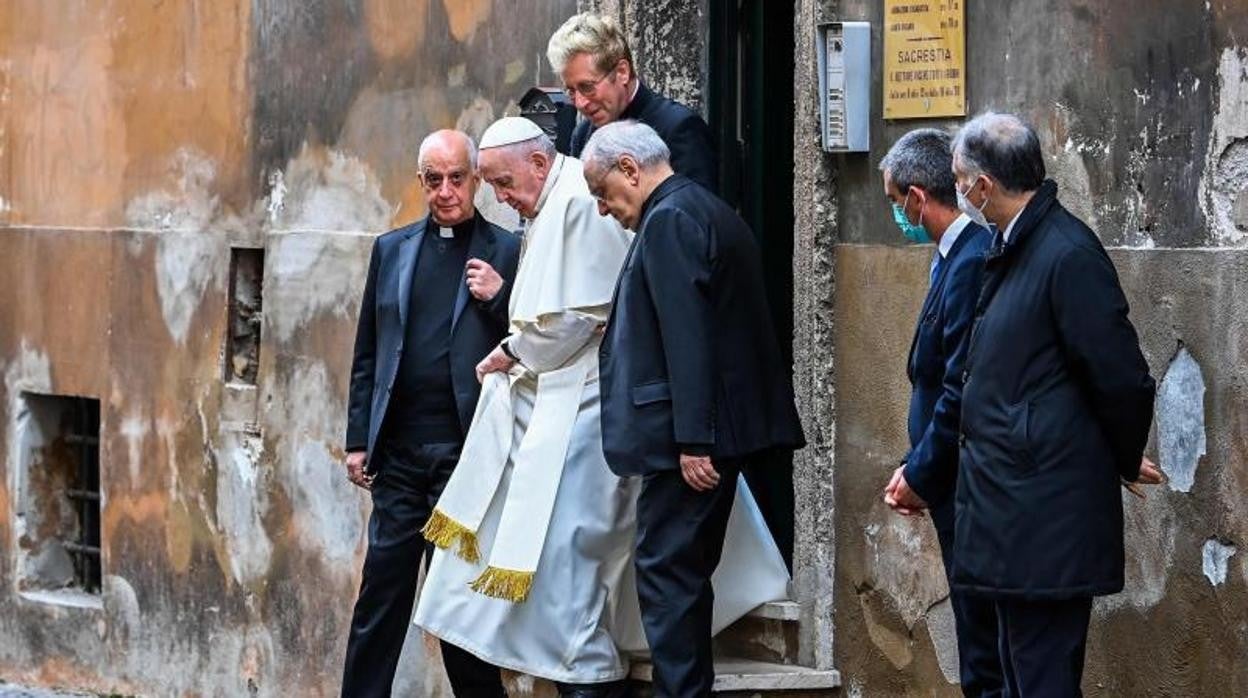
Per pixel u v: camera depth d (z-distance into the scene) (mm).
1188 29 25656
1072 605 23344
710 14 33688
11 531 42188
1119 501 23453
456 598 29688
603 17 29781
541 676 29375
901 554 29906
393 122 35969
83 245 40938
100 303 40625
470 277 30406
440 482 30859
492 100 34625
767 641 31578
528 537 29125
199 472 38844
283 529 37438
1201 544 25531
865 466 30406
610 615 29469
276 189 37719
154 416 39719
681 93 33531
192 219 39062
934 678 29531
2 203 42438
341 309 36500
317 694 36906
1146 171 26219
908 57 29516
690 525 27734
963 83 28859
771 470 33375
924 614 29594
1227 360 25125
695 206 27703
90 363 40844
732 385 27828
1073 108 27188
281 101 37625
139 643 40031
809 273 30859
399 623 31469
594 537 29266
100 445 40688
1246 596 24984
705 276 27438
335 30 36812
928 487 25172
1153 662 26188
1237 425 25000
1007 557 23250
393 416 31047
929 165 25688
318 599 36844
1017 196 23531
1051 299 23141
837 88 30141
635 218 28047
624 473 27641
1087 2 26969
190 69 39094
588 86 29219
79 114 41000
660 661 27828
